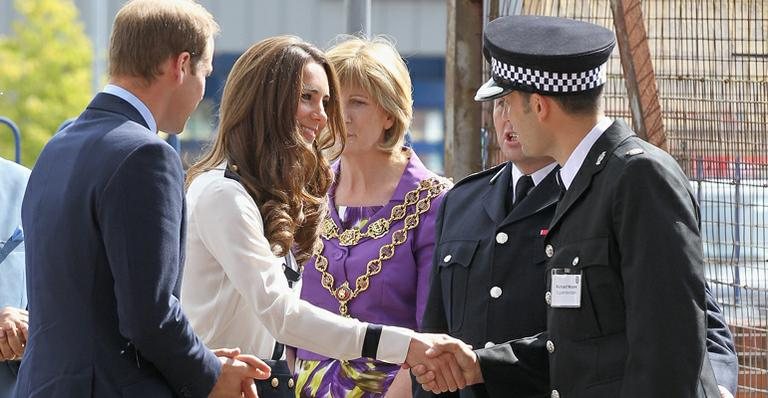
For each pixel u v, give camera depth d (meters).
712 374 9.81
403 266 13.64
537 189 11.80
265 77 11.87
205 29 10.67
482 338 11.70
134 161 9.81
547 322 10.90
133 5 10.53
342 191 14.30
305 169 11.97
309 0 86.88
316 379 13.61
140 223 9.72
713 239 14.45
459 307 11.96
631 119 14.98
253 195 11.72
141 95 10.47
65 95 61.22
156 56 10.39
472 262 11.94
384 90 13.87
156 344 9.80
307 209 12.52
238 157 11.82
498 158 16.33
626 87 13.95
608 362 9.83
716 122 14.49
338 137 13.41
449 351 11.26
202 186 11.64
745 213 14.34
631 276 9.54
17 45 61.81
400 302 13.60
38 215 10.17
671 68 14.84
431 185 13.88
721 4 14.69
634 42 13.67
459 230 12.24
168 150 10.00
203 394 10.30
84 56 62.56
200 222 11.52
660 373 9.24
